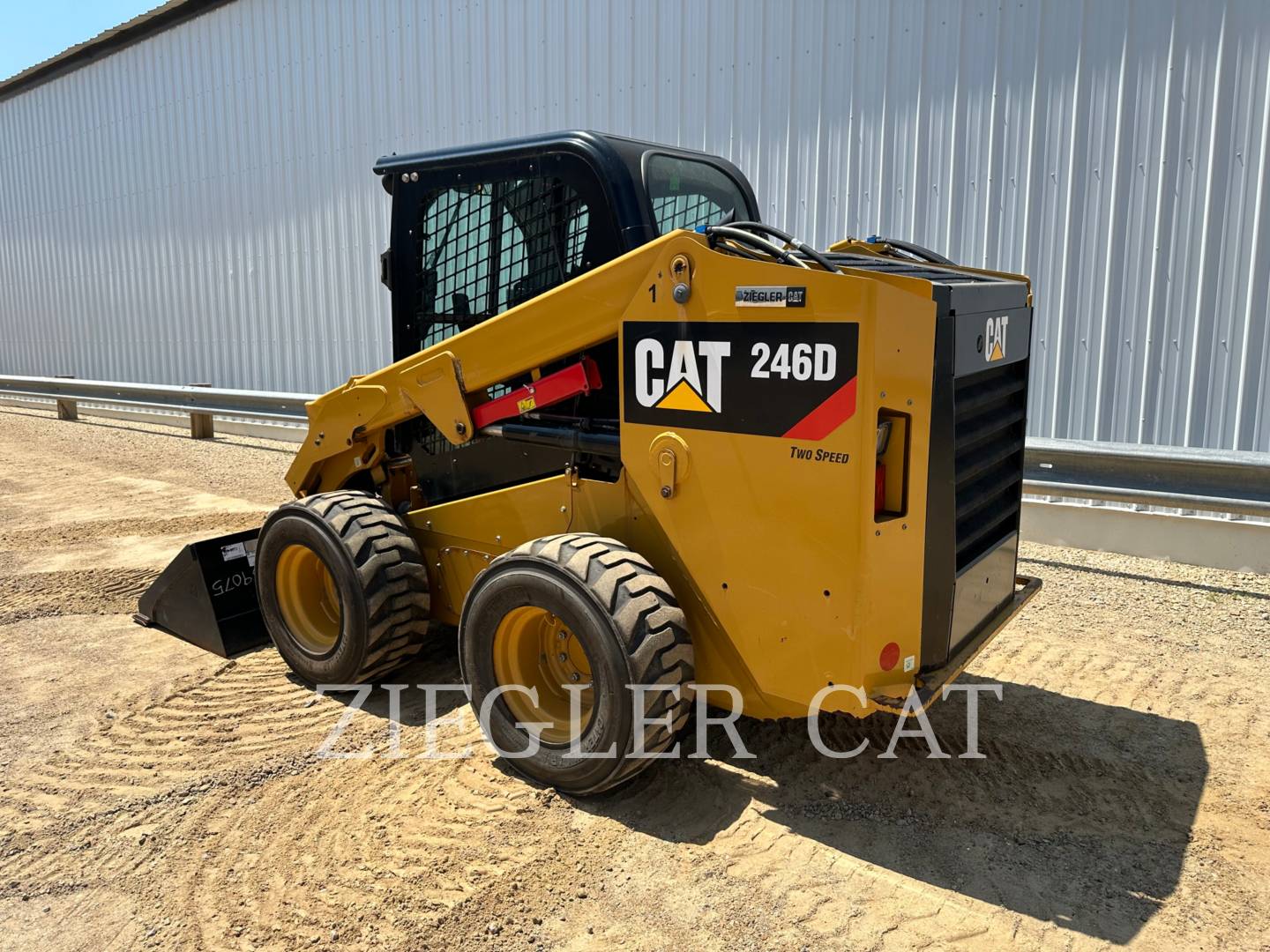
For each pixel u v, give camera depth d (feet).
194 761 11.23
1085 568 17.93
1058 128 18.97
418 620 12.51
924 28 20.13
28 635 15.34
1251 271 17.44
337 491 13.12
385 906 8.54
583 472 11.16
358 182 31.63
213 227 37.22
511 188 11.69
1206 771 10.87
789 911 8.46
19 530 21.45
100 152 41.78
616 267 9.93
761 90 22.44
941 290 9.02
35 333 48.14
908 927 8.26
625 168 10.80
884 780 10.66
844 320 8.34
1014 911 8.48
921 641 9.62
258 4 33.53
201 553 14.53
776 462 8.98
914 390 8.80
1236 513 16.28
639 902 8.58
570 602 9.57
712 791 10.42
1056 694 12.89
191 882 8.95
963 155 20.06
